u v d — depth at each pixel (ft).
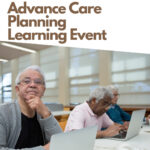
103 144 4.33
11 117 3.52
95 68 25.22
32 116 3.80
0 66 45.96
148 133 5.83
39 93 3.69
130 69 21.31
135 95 20.71
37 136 3.70
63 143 2.20
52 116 3.62
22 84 3.67
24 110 3.74
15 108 3.67
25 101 3.69
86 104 5.89
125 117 10.09
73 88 28.32
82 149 2.52
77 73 27.81
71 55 28.86
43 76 3.83
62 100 28.96
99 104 5.73
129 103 21.15
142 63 20.29
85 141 2.58
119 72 22.41
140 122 5.62
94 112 5.84
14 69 40.45
